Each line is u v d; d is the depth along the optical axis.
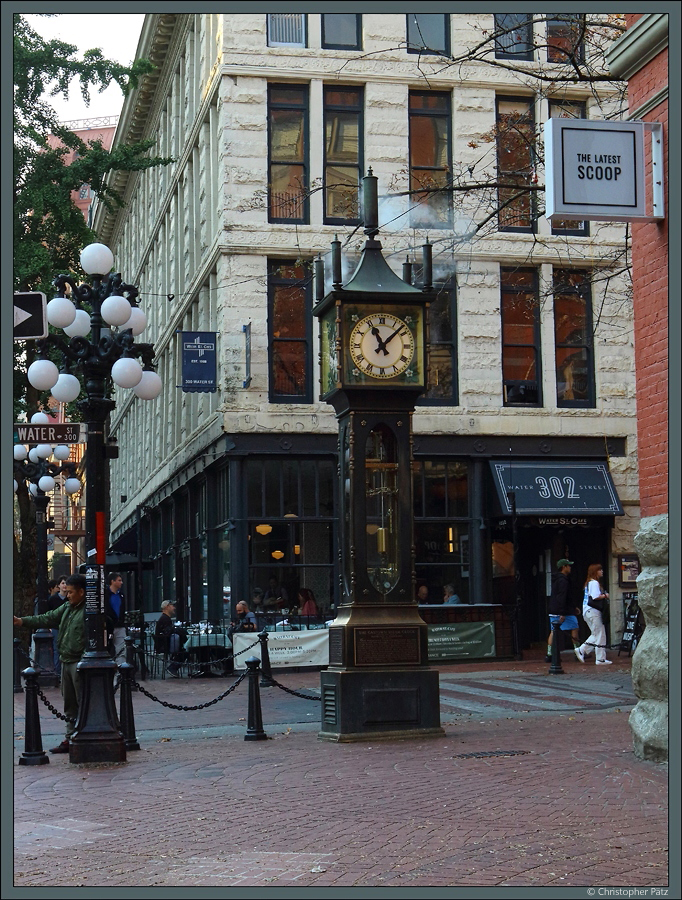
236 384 27.08
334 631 13.95
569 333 29.25
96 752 12.33
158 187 42.72
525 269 28.95
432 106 28.64
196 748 13.55
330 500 27.36
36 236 28.88
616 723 14.37
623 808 8.62
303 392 27.70
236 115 27.56
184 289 35.12
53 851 8.03
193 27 33.59
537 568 28.92
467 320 28.38
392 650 13.71
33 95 28.77
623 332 29.19
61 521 78.62
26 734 12.65
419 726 13.60
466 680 20.95
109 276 13.73
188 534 34.19
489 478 28.23
